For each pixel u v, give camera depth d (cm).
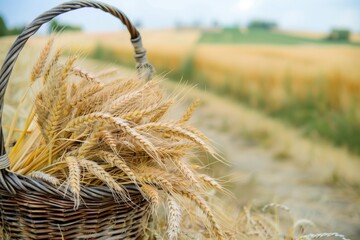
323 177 213
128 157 74
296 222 95
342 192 191
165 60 461
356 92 325
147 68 87
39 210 68
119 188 66
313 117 321
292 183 201
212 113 360
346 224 146
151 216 85
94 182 72
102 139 70
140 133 72
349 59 347
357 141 269
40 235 70
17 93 126
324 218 151
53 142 72
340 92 328
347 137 273
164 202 76
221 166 182
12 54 68
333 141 278
